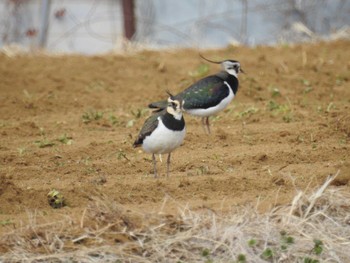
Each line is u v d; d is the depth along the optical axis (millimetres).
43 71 21781
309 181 13258
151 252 11406
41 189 13047
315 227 11812
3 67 22031
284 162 14555
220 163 14539
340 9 27172
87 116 17781
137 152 15414
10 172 14266
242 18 27672
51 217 12016
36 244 11406
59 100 19500
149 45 25438
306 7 27062
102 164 14664
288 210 12094
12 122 17969
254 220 11820
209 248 11445
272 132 16266
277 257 11430
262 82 20359
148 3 26719
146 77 21344
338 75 21109
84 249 11273
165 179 13477
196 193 12953
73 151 15469
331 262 11469
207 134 16156
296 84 20359
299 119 17328
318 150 15000
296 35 26875
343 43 24844
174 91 20062
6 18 26656
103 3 28797
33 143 16203
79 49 27094
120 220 11727
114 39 26328
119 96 19922
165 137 12938
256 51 24156
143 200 12758
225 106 16203
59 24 27594
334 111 17500
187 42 26156
